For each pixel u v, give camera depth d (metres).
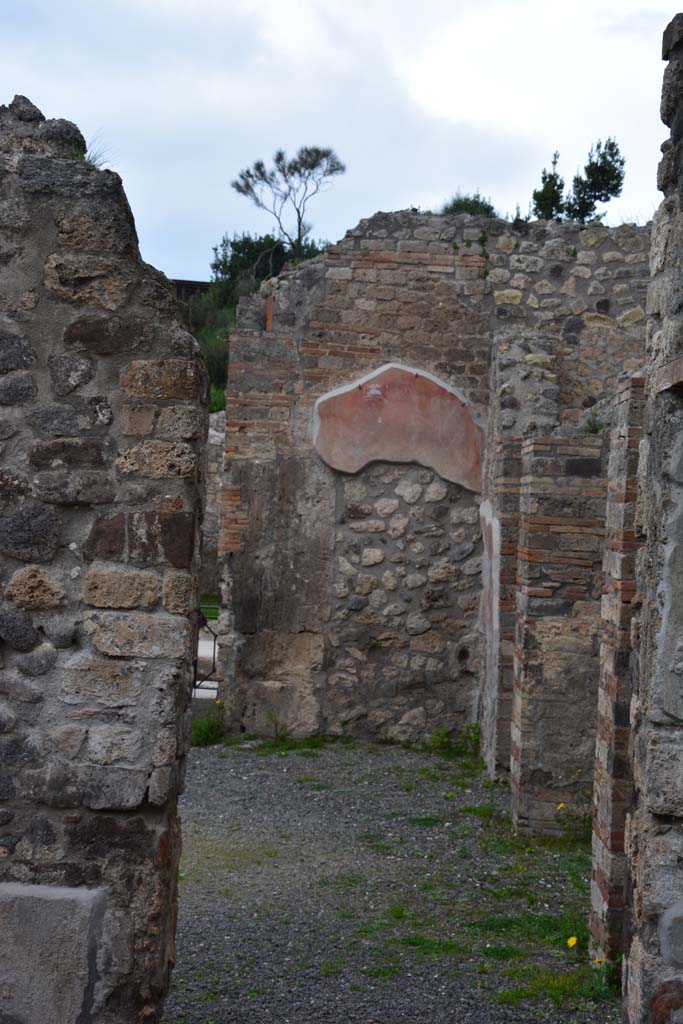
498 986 4.11
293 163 25.03
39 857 3.05
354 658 8.77
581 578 6.23
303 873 5.47
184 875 5.39
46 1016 2.99
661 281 2.98
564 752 6.22
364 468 8.80
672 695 2.84
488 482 8.58
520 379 8.34
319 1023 3.73
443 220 8.98
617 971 4.17
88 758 3.06
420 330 8.91
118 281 3.15
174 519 3.11
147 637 3.08
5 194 3.14
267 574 8.73
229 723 8.73
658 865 2.85
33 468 3.12
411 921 4.81
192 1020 3.73
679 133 2.92
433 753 8.45
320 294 8.85
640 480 3.09
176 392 3.14
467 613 8.80
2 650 3.10
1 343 3.14
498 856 5.83
